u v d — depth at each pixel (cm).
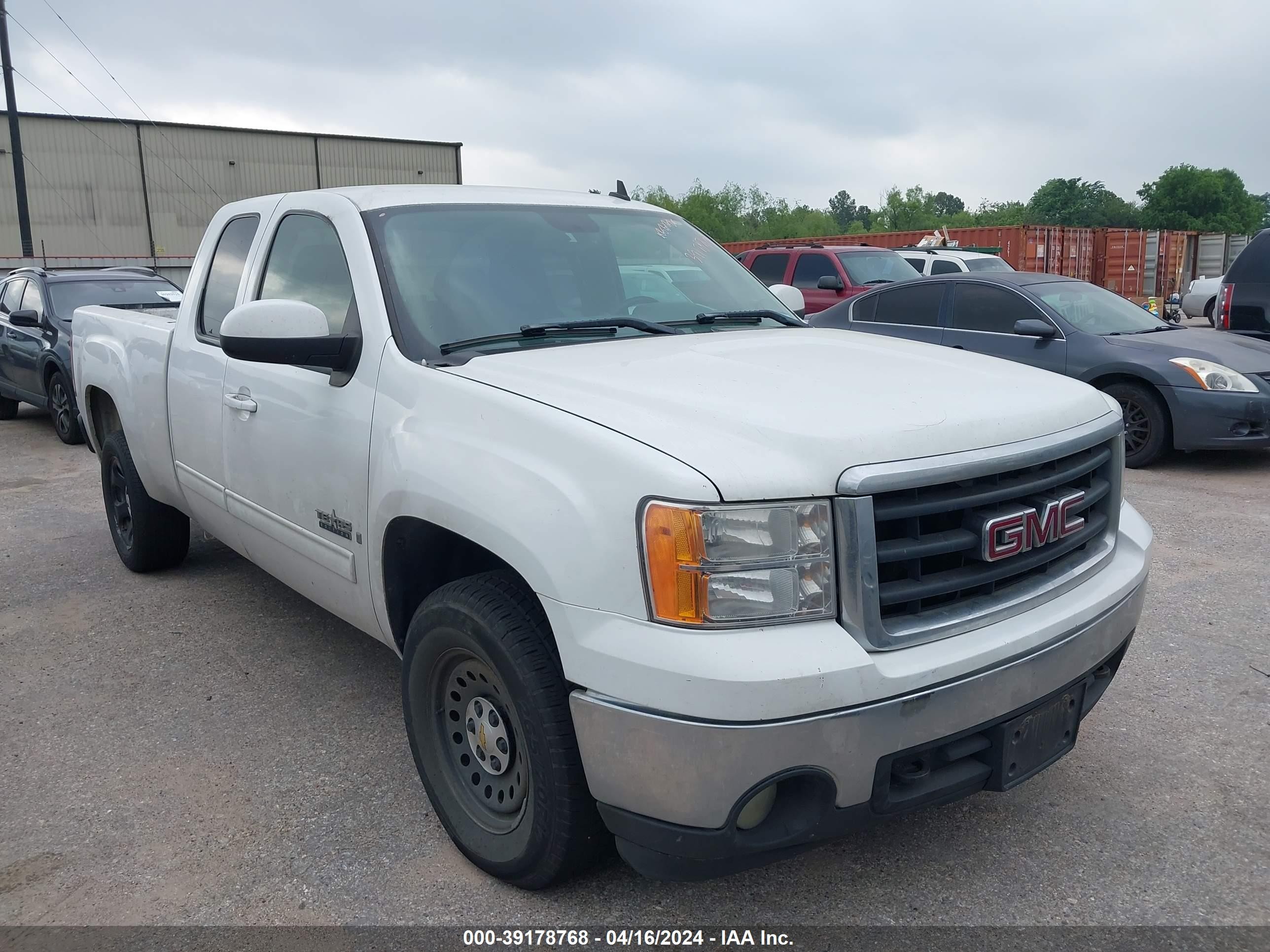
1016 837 297
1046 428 261
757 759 212
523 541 238
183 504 471
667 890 274
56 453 991
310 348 313
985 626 242
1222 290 1010
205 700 402
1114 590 273
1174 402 766
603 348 311
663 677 215
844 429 232
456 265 338
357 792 330
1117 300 905
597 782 233
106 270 1173
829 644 218
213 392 404
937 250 1647
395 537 297
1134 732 360
